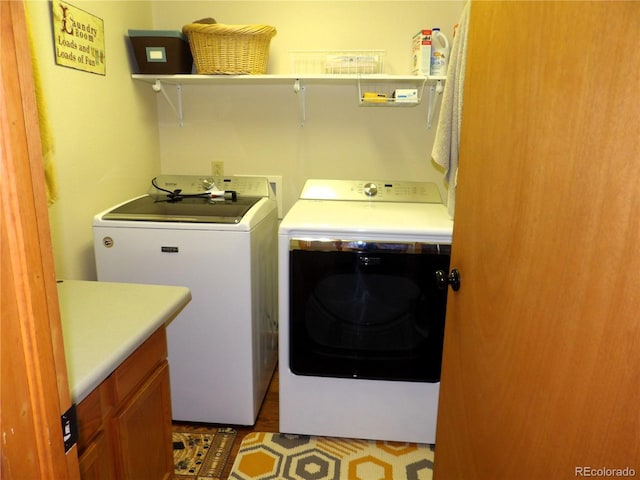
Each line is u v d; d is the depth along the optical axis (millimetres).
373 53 2262
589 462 615
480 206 1019
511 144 855
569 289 662
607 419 581
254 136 2453
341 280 1724
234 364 1882
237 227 1759
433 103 2301
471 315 1067
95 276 1946
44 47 1575
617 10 556
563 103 675
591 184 609
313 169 2461
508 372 868
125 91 2113
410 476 1725
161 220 1786
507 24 878
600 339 593
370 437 1882
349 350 1784
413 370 1776
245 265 1784
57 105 1659
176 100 2432
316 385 1838
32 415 485
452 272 1212
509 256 863
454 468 1200
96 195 1932
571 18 655
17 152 445
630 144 537
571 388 658
